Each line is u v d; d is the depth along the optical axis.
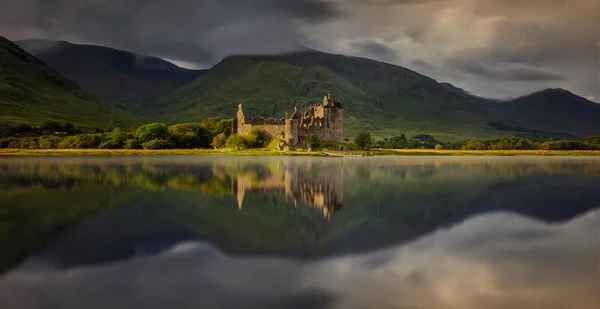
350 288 21.73
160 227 34.38
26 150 168.75
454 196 51.53
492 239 31.11
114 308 19.31
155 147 168.50
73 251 27.69
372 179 69.81
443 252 27.78
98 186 59.03
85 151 163.88
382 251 27.98
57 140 185.75
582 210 42.75
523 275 23.45
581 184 65.12
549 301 20.16
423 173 82.62
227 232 32.88
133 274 23.55
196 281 22.55
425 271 24.11
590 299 20.36
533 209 43.19
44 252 27.47
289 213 40.38
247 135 164.62
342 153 156.50
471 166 106.38
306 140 167.00
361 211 41.47
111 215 39.00
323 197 50.28
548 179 72.62
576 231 33.78
